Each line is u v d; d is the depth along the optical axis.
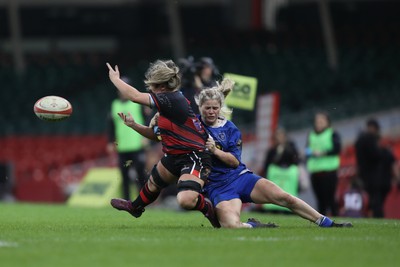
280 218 51.31
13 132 137.50
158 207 77.94
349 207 65.06
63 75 157.50
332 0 167.25
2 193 98.44
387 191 64.81
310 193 78.88
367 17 168.25
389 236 34.31
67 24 182.25
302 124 114.94
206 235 34.00
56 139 128.12
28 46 184.12
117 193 83.56
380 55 139.75
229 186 37.75
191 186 36.34
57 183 98.69
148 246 30.22
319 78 134.25
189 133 37.00
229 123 38.41
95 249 29.36
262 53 147.25
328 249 29.62
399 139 102.12
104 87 148.00
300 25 166.38
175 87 37.12
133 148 69.69
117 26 180.25
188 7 175.25
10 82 154.62
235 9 161.38
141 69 152.50
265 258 27.47
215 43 159.12
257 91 133.75
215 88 38.62
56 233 35.62
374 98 120.56
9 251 28.66
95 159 115.94
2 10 181.25
